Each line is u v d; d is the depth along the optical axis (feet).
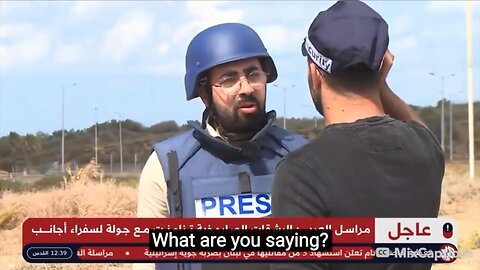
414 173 6.20
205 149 9.09
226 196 8.86
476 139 246.68
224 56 8.88
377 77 6.49
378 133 6.24
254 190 8.95
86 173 66.49
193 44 9.29
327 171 5.99
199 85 9.30
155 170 9.05
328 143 6.14
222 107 9.07
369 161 6.07
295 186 6.05
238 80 9.00
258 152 9.12
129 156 264.72
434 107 233.55
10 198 65.46
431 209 6.35
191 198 8.84
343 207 5.96
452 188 78.02
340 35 6.30
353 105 6.44
